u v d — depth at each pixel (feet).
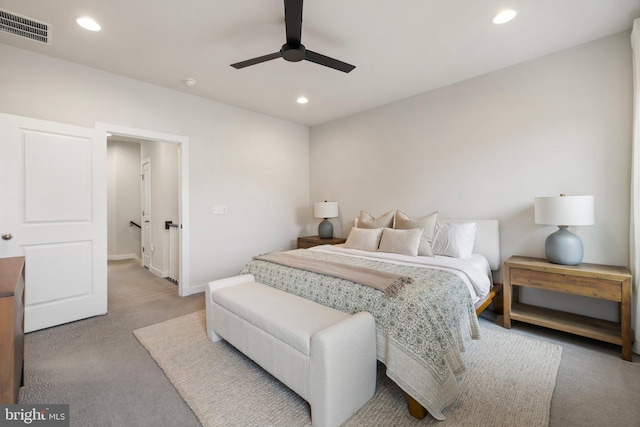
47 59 8.56
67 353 7.00
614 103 7.84
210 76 10.09
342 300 6.08
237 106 13.25
